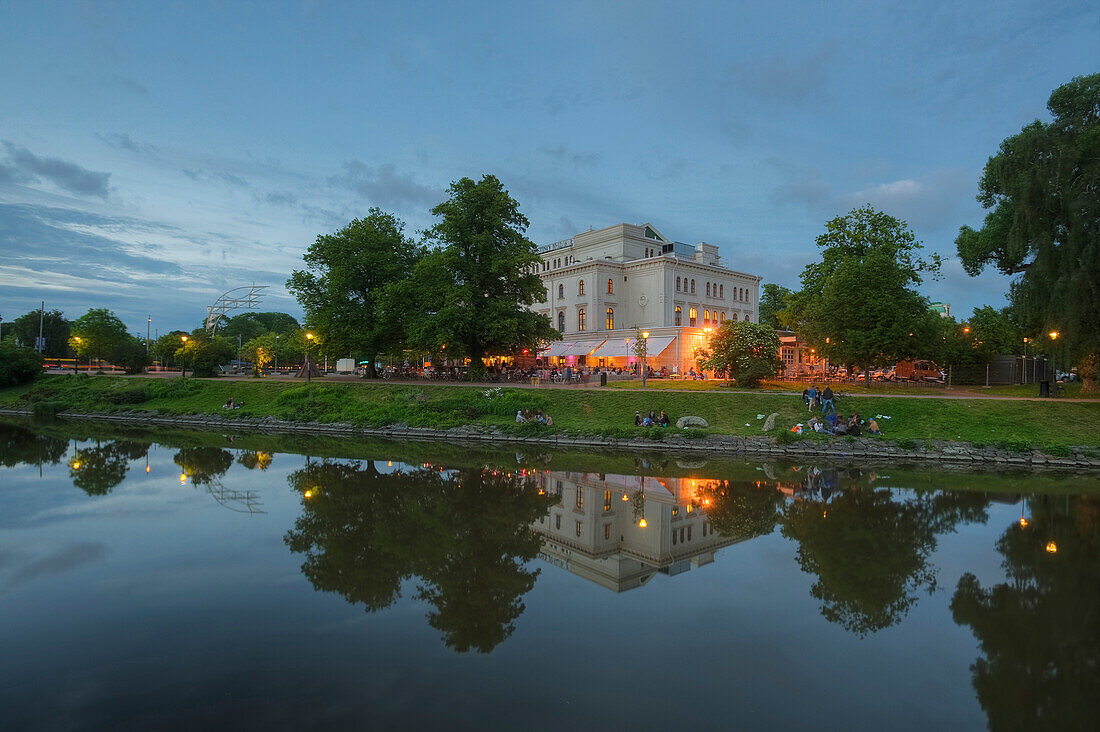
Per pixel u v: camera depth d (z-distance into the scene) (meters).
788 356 55.31
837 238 44.84
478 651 8.30
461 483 20.78
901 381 46.69
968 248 36.81
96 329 72.06
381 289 49.53
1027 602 10.30
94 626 9.03
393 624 9.20
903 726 6.53
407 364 61.44
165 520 15.45
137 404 47.97
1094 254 27.12
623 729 6.36
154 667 7.76
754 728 6.40
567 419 34.88
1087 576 11.64
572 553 13.05
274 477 21.66
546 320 49.00
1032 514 16.66
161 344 73.19
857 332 36.53
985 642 8.74
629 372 54.50
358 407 40.97
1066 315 27.59
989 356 47.69
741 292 80.19
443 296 44.94
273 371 82.06
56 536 13.93
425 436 35.50
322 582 11.06
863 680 7.61
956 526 15.41
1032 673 7.82
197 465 24.38
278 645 8.41
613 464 25.42
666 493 19.52
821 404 31.84
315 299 52.03
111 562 12.10
